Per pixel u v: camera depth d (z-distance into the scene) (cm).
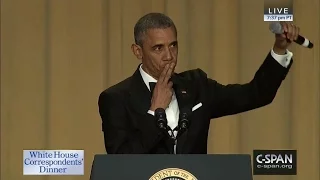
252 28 1443
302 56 1448
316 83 1447
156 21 882
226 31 1445
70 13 1455
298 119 1448
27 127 1452
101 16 1454
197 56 1441
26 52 1455
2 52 1455
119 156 649
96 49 1452
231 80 1440
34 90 1455
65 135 1445
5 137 1453
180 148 870
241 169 646
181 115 802
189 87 923
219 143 1442
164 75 843
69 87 1448
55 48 1449
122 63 1445
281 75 920
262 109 1448
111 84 1445
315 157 1440
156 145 830
